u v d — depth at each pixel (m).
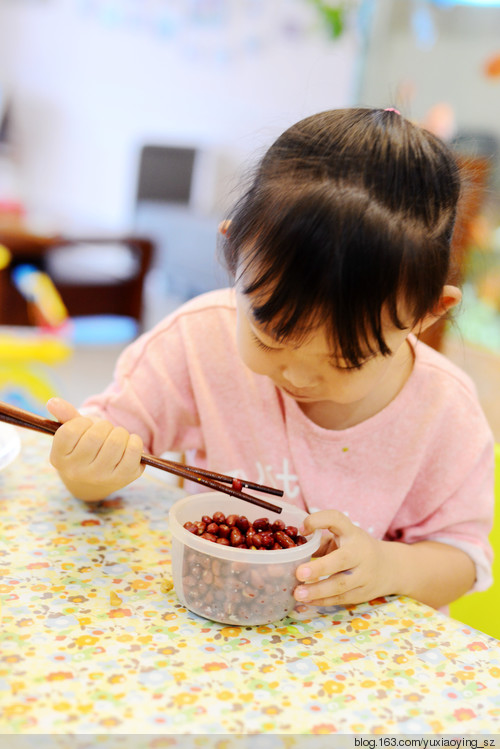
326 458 0.89
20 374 2.20
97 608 0.64
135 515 0.82
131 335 3.98
